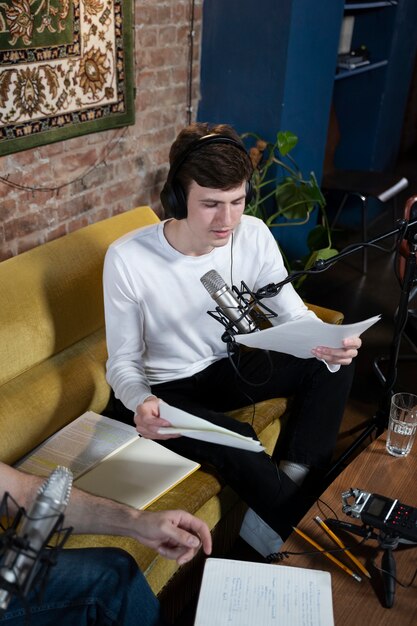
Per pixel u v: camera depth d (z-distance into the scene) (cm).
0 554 85
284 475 163
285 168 312
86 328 191
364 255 367
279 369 189
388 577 118
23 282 175
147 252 169
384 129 455
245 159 149
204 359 188
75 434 168
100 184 254
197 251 170
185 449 166
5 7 187
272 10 279
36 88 206
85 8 216
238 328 148
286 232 340
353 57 396
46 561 87
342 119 447
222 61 298
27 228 225
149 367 183
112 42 233
